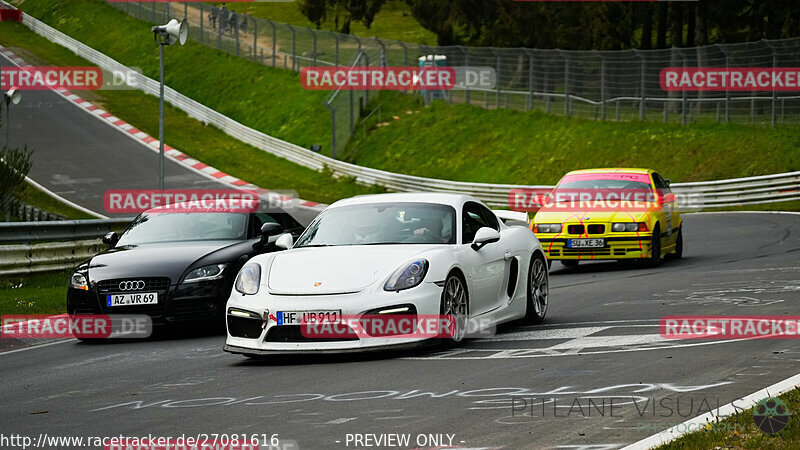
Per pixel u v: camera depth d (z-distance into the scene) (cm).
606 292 4741
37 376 3288
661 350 2952
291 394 2612
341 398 2512
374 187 16512
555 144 16388
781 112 14575
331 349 3053
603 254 5838
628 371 2644
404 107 19838
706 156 14512
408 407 2353
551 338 3347
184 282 3997
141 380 3038
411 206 3588
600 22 19575
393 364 2983
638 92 16212
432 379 2695
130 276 4012
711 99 15250
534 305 3816
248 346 3141
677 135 15288
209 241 4344
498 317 3556
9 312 5022
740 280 4844
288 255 3356
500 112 18112
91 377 3180
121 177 16350
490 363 2898
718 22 19438
